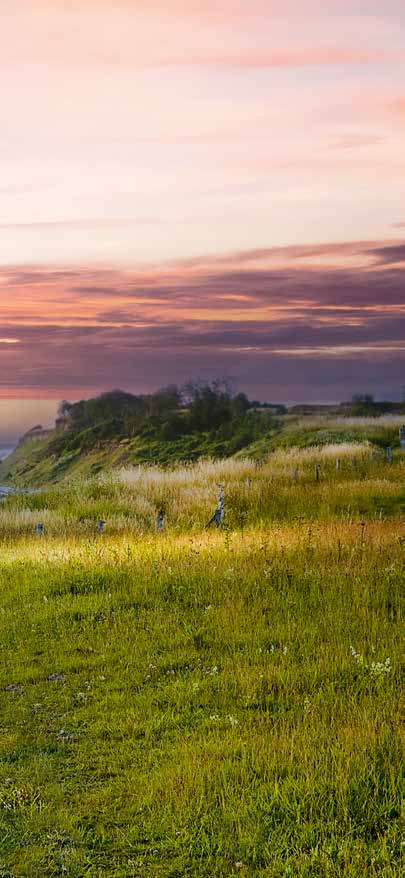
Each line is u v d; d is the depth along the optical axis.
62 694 11.13
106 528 27.59
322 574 16.23
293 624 13.28
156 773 8.28
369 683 10.46
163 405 150.75
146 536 24.67
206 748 8.72
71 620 14.68
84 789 8.27
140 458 130.50
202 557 18.73
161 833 7.26
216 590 15.76
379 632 12.79
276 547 19.00
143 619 14.36
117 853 7.05
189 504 31.00
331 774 7.79
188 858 6.86
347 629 13.02
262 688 10.72
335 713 9.52
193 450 124.62
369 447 45.59
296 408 123.44
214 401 140.38
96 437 161.88
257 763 8.20
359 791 7.46
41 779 8.49
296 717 9.59
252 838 6.91
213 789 7.83
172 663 12.01
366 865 6.48
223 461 42.69
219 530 25.67
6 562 20.14
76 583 17.02
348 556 17.86
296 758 8.25
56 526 28.02
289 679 10.85
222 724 9.58
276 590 15.62
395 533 20.81
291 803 7.40
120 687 11.25
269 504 30.55
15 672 12.07
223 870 6.64
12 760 9.05
